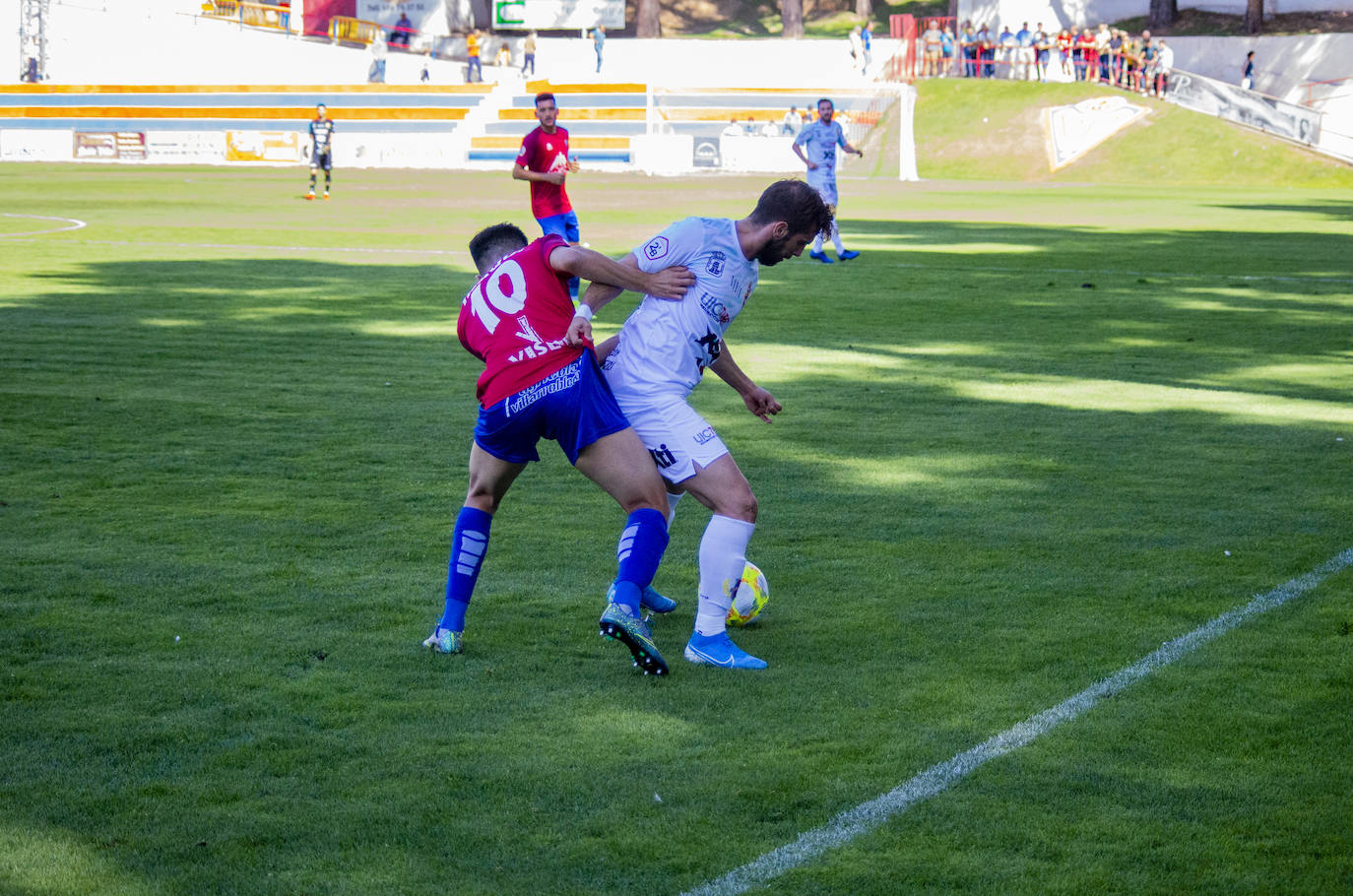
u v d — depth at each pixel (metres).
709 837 4.92
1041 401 13.52
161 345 16.34
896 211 43.38
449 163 71.31
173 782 5.35
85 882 4.59
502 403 6.61
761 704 6.17
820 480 10.37
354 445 11.45
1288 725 5.92
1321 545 8.68
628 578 6.46
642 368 6.80
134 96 79.12
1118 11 84.12
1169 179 64.88
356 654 6.79
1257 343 17.19
